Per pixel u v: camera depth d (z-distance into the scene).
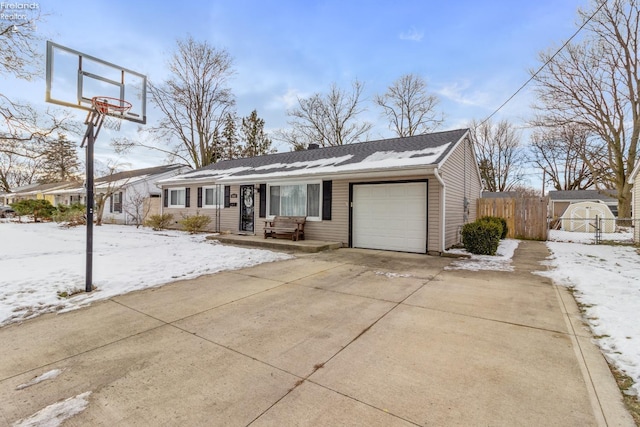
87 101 5.27
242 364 2.67
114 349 2.96
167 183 15.36
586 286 4.84
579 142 16.62
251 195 12.27
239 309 4.06
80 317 3.77
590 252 8.48
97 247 9.20
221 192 13.32
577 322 3.51
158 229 14.81
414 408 2.06
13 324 3.54
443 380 2.39
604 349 2.85
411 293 4.71
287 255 8.00
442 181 7.80
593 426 1.88
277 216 11.09
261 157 15.99
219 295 4.66
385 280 5.50
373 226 9.10
